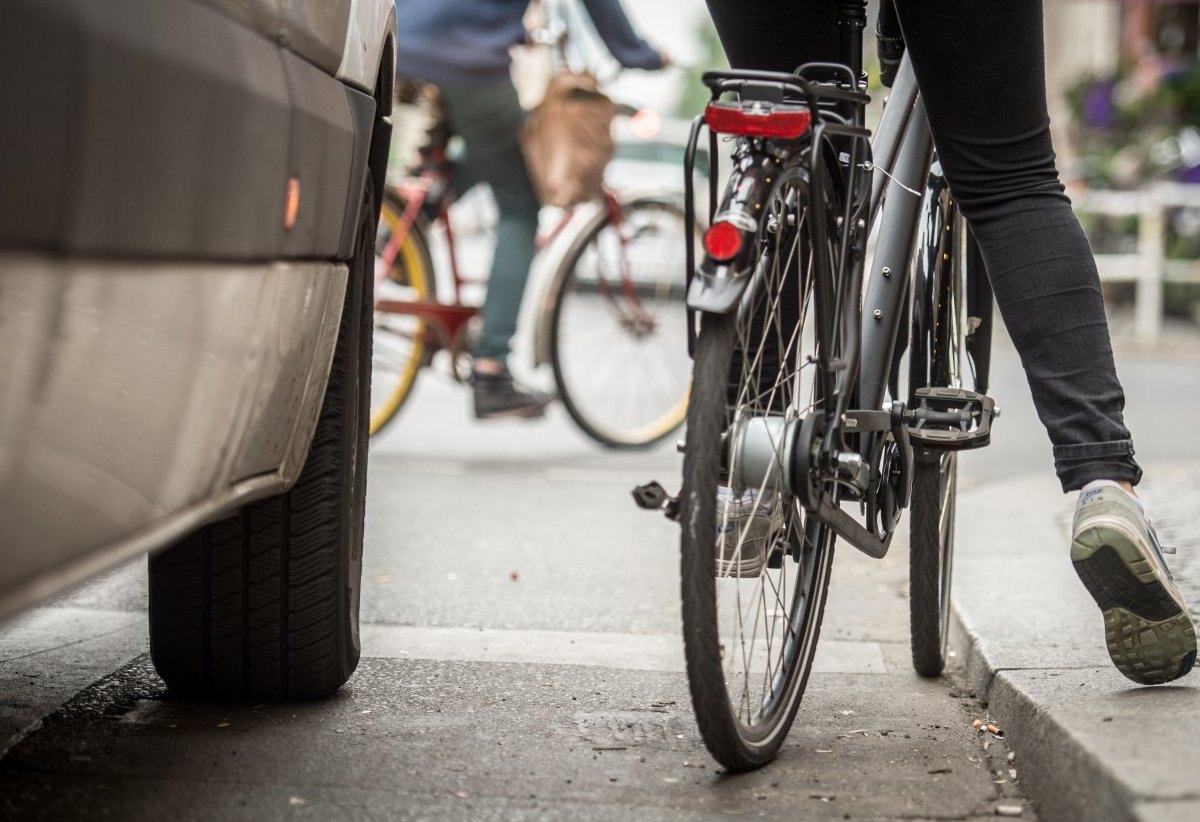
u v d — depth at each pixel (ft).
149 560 8.59
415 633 10.88
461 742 8.23
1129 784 6.22
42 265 4.51
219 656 8.66
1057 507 15.66
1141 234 42.19
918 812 7.30
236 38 5.90
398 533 14.71
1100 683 8.47
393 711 8.80
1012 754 8.23
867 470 8.13
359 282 8.56
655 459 20.44
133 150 4.91
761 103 7.37
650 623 11.54
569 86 18.84
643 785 7.57
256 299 6.23
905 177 9.04
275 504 8.48
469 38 18.16
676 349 20.92
